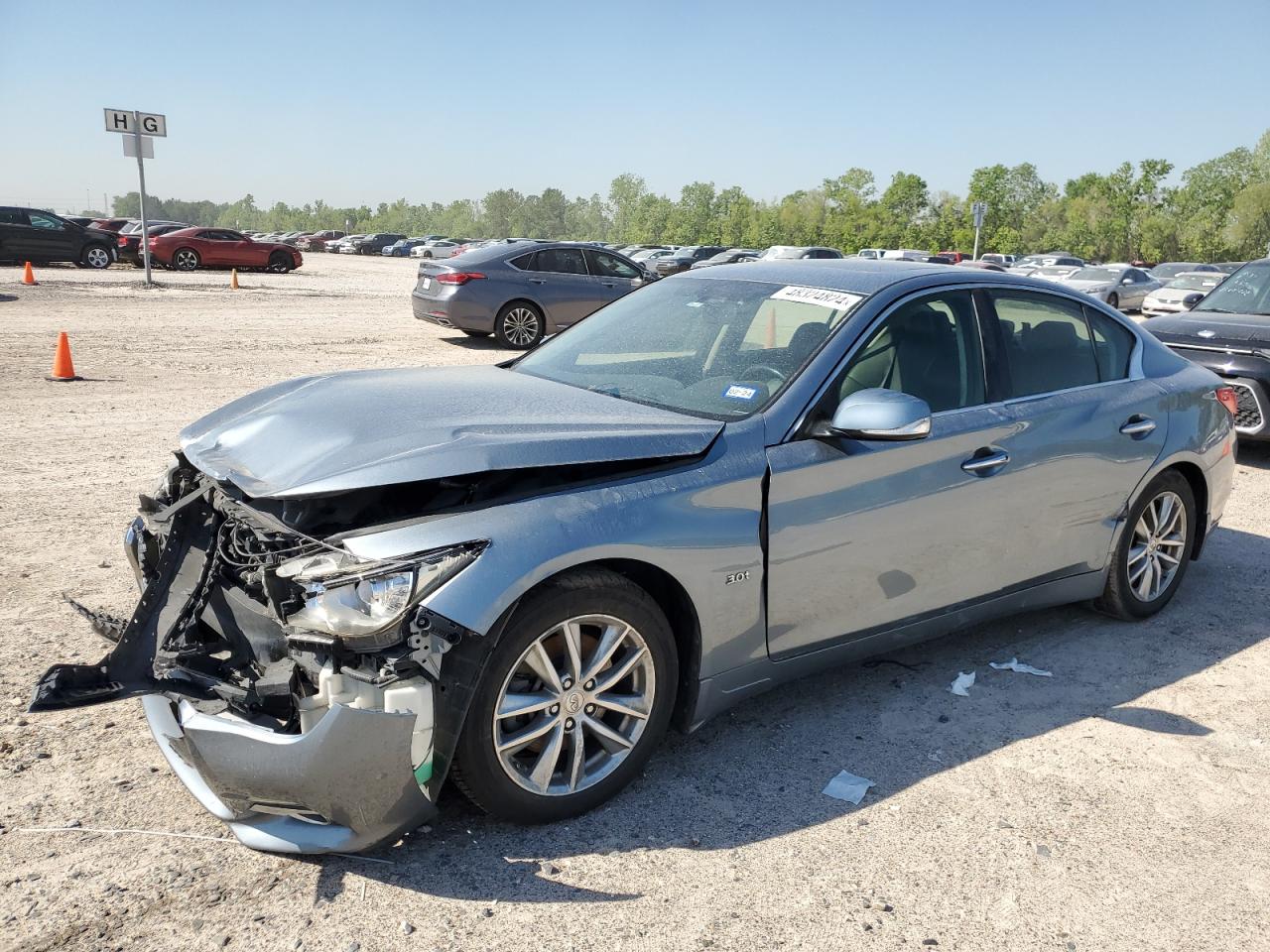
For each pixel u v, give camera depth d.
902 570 3.68
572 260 14.90
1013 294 4.22
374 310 19.64
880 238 111.12
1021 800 3.26
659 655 3.10
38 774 3.17
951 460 3.72
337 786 2.55
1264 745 3.68
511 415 3.23
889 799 3.24
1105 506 4.43
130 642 2.93
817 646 3.53
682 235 147.38
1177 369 4.95
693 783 3.29
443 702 2.67
